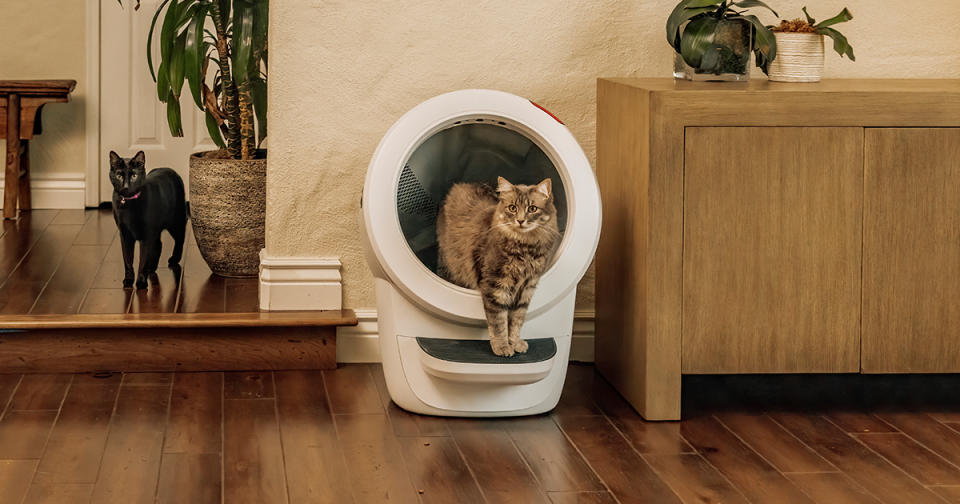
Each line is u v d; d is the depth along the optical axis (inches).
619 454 99.6
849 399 117.9
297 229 127.0
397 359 109.1
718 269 107.2
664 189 105.3
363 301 128.9
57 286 139.3
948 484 92.7
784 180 106.4
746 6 117.8
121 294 135.4
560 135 108.6
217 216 145.8
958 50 131.0
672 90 104.1
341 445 100.3
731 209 106.3
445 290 105.4
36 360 120.0
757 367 109.0
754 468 96.3
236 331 122.8
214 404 111.2
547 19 126.4
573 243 107.5
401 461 96.7
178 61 147.7
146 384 117.4
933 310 110.0
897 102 106.3
